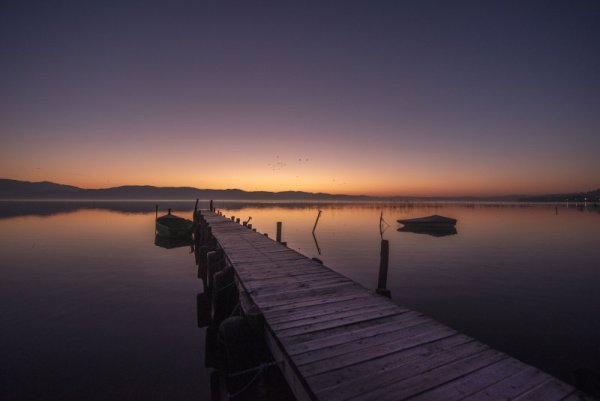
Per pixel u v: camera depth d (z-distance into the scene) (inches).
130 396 230.1
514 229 1412.4
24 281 528.1
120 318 373.7
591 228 1444.4
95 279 547.5
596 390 116.9
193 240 1049.5
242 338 176.1
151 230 1320.1
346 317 198.8
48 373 255.8
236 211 3193.9
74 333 330.3
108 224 1583.4
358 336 170.1
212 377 223.9
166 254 803.4
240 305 257.6
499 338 314.7
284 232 1291.8
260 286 272.2
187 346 307.9
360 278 549.0
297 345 159.5
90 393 231.5
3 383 240.4
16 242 962.1
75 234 1169.4
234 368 170.2
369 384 125.6
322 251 835.4
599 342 304.8
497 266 640.4
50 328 341.7
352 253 802.2
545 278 543.8
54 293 464.8
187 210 3420.3
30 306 408.2
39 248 856.3
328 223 1750.7
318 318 197.0
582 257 735.7
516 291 467.8
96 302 427.8
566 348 294.0
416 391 121.0
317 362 142.4
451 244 956.0
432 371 134.8
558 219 2074.3
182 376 257.0
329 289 263.3
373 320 193.5
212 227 794.8
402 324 186.9
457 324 348.8
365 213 2915.8
